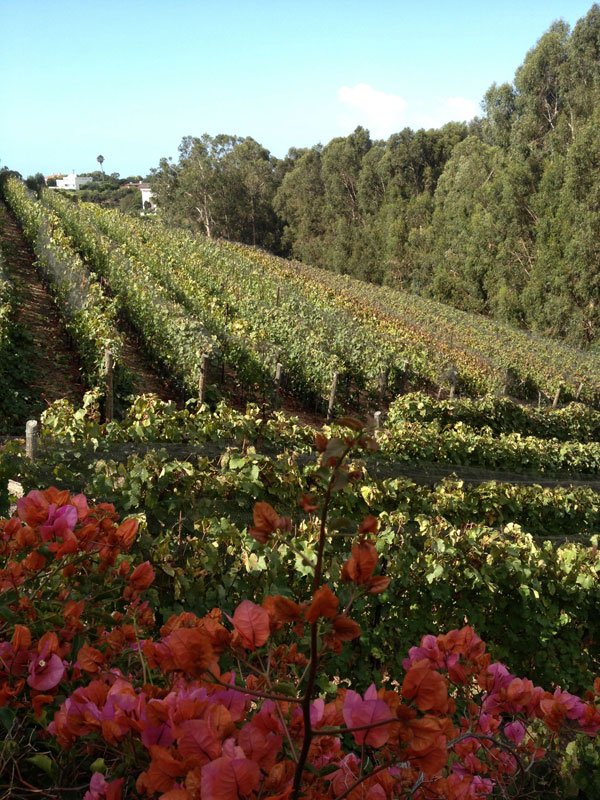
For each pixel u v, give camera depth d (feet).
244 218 251.60
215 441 22.70
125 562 6.51
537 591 16.22
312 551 13.84
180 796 3.56
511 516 26.61
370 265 216.13
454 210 186.19
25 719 5.21
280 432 25.27
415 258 199.31
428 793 4.80
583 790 6.75
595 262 134.72
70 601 6.30
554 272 141.08
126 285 57.82
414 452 31.27
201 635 4.04
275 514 3.90
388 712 4.00
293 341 55.77
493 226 159.84
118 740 4.29
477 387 66.69
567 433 53.88
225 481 17.39
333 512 20.27
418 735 3.89
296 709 4.72
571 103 161.27
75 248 80.69
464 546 16.26
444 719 5.50
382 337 69.62
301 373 50.03
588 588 16.69
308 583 13.80
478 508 25.53
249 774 3.44
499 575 16.10
